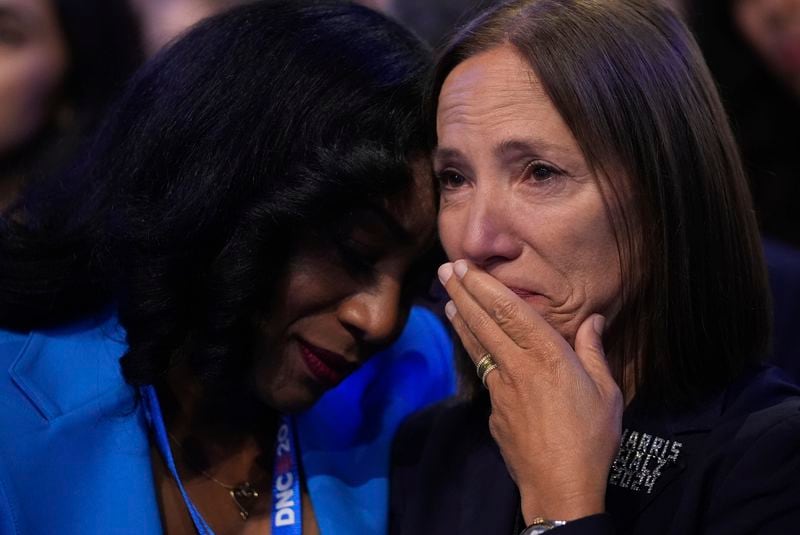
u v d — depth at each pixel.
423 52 5.59
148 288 5.25
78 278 5.68
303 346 5.46
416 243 5.35
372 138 5.14
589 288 4.91
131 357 5.30
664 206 4.87
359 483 5.93
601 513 4.60
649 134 4.81
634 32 4.89
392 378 6.54
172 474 5.55
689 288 4.99
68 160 6.21
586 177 4.78
